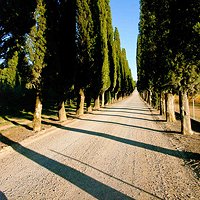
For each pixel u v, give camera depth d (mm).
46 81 17250
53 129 17641
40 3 16422
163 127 18844
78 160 9539
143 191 6492
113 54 46719
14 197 6195
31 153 10703
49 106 41875
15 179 7500
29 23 15922
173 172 8062
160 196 6172
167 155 10289
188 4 10430
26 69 16266
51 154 10500
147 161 9375
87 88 29719
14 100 38438
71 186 6887
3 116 26531
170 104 22594
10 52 16328
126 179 7410
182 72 14133
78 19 26641
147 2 16953
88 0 27469
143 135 15164
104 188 6711
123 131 16688
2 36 15461
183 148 11555
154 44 19094
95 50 28188
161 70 17516
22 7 15211
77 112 29016
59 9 19234
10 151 11117
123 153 10633
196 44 10562
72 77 21438
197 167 8570
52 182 7211
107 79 34625
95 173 7988
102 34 31828
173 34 12305
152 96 45250
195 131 17609
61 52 18969
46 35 16844
